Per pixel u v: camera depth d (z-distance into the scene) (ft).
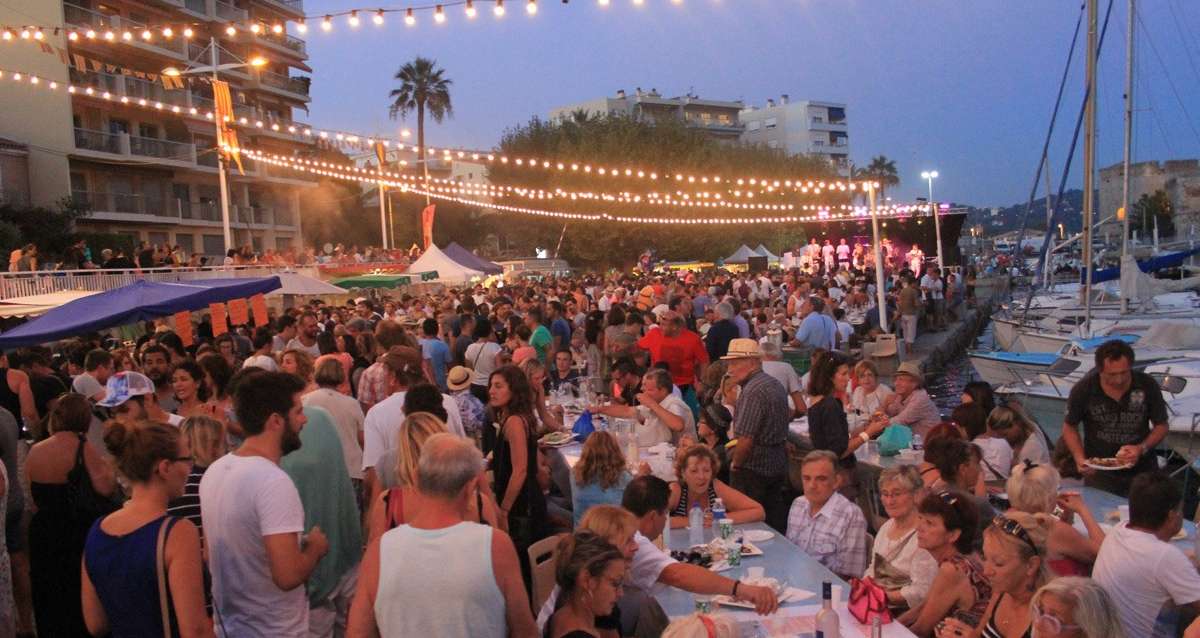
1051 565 17.60
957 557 15.40
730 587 15.34
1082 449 24.75
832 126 379.35
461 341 46.60
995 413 24.90
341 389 23.70
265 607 13.82
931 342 86.38
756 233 197.16
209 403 24.81
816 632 13.79
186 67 142.41
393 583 10.87
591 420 31.73
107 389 22.22
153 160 133.28
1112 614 11.60
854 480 27.73
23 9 118.01
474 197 187.32
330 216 193.88
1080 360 53.36
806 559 17.93
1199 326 54.24
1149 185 230.27
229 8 153.07
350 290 91.09
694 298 74.59
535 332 46.85
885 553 17.33
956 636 14.14
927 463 21.22
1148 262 106.01
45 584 18.71
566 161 165.17
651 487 17.17
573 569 12.19
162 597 12.16
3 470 17.61
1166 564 14.97
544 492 23.62
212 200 154.10
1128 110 79.41
